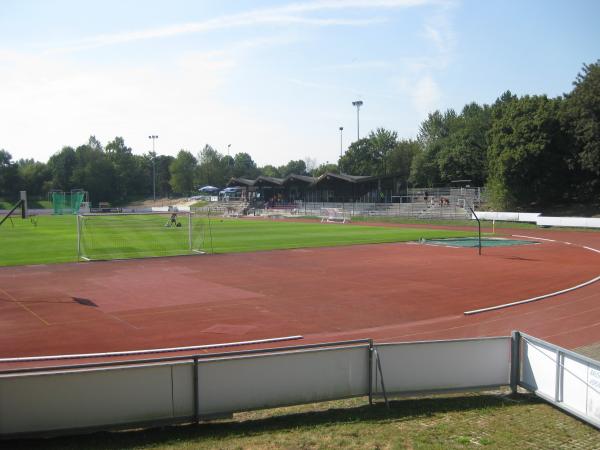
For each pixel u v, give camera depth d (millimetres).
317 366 8625
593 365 7961
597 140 54188
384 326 14828
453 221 62094
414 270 25219
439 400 9180
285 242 39406
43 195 128375
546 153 57844
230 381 8164
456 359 9391
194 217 81562
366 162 112875
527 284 21438
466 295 19172
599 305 17562
